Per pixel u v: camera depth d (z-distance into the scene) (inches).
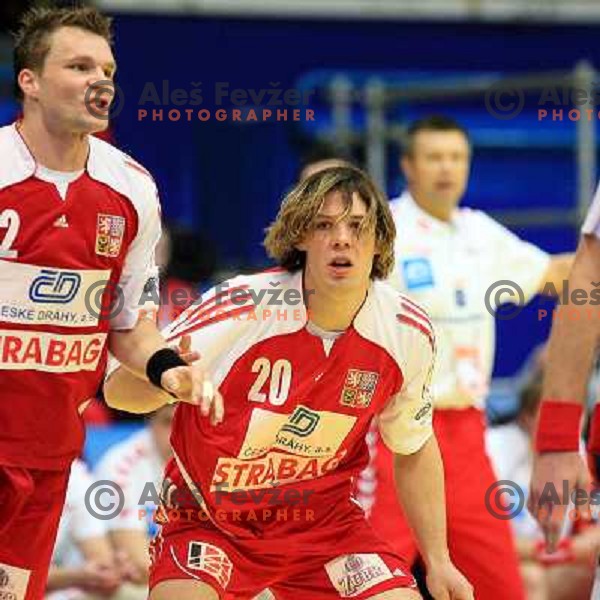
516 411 1116.5
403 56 1478.8
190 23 1392.7
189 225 1353.3
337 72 1445.6
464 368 915.4
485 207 1396.4
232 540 687.1
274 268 687.7
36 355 657.6
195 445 677.9
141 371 669.9
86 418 1107.3
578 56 1521.9
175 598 658.8
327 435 683.4
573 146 1405.0
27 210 647.8
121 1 1370.6
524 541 995.9
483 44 1501.0
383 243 674.2
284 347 668.7
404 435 700.0
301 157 1316.4
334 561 690.8
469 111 1398.9
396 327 677.9
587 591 988.6
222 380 671.8
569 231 1400.1
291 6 1430.9
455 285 928.9
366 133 1299.2
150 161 1344.7
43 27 645.9
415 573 946.1
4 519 671.8
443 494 709.3
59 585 922.1
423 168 943.0
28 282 650.8
